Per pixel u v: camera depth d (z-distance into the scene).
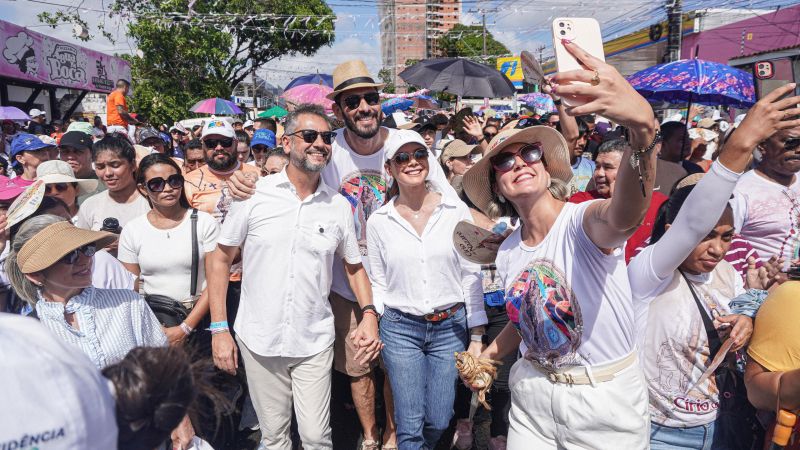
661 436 2.32
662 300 2.24
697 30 17.77
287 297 2.93
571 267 2.00
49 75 15.32
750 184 3.31
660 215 2.49
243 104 28.80
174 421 1.05
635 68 19.64
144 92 18.89
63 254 2.02
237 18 19.97
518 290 2.17
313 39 23.77
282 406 3.14
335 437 3.95
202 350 3.37
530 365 2.22
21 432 0.75
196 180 4.59
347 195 3.54
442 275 3.05
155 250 3.39
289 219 2.93
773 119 1.66
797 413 1.86
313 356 3.01
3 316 0.85
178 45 18.66
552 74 1.43
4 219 2.69
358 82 3.32
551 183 2.12
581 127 4.91
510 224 3.19
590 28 1.52
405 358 3.09
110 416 0.88
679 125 5.02
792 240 3.20
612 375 2.03
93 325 2.20
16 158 5.47
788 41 14.12
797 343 1.90
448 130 9.47
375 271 3.25
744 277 3.10
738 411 2.28
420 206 3.12
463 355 2.53
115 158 3.90
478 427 4.03
